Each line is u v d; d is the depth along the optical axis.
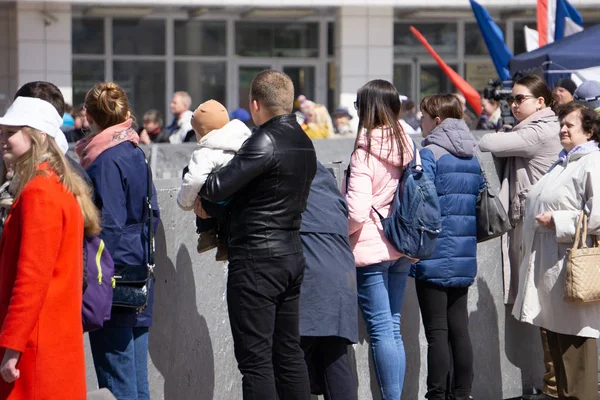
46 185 9.73
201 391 14.26
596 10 56.22
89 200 10.43
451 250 15.01
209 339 14.37
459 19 60.72
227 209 12.08
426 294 15.18
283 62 60.97
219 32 60.09
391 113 13.99
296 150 11.97
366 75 55.53
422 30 60.84
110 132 12.17
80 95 58.28
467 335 15.49
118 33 58.53
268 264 11.76
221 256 12.77
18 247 9.77
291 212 11.95
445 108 15.45
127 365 12.40
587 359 14.88
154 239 13.05
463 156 15.16
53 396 9.71
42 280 9.53
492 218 15.49
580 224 14.32
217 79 60.31
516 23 60.03
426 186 13.98
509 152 16.56
